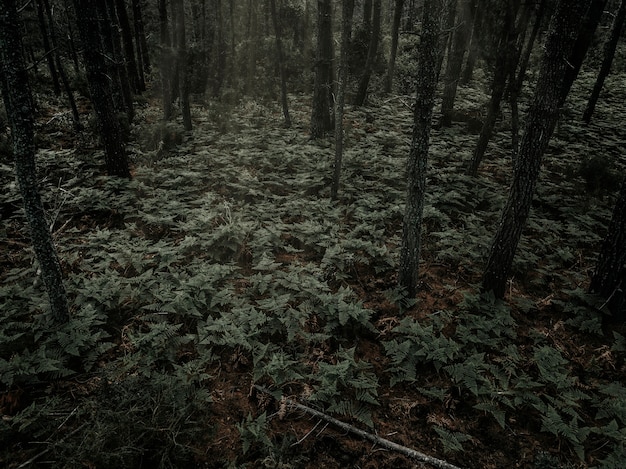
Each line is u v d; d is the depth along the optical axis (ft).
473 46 52.70
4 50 14.15
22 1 51.72
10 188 32.19
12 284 22.11
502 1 44.75
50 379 16.88
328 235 28.40
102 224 29.30
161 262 23.85
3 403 15.48
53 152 38.99
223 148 44.16
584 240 29.58
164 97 54.08
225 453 14.76
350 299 22.70
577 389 18.42
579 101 66.39
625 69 86.58
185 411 15.14
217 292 21.90
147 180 36.04
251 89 69.00
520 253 27.71
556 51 18.34
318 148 43.70
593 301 22.80
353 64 74.90
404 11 129.90
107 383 15.30
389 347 19.51
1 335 17.62
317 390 17.30
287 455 14.65
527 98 64.64
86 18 30.35
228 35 94.27
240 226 27.89
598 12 31.48
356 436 15.88
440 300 23.68
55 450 13.46
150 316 19.71
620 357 20.45
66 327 18.48
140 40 85.66
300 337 20.07
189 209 31.04
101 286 21.58
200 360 18.06
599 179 38.09
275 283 22.76
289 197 33.96
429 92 18.17
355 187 36.14
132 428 13.97
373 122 55.31
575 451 15.87
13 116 15.03
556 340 21.30
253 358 18.38
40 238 16.97
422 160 19.56
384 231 29.96
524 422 17.13
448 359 19.57
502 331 21.34
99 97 32.91
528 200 21.11
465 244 28.60
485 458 15.55
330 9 42.65
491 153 45.73
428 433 16.34
